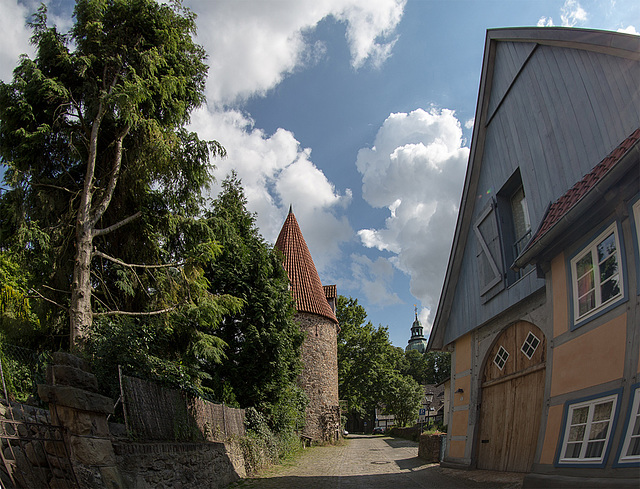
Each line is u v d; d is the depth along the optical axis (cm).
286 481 985
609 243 517
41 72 933
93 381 549
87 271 941
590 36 628
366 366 4256
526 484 595
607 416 486
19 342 1004
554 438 580
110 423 630
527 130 817
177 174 1127
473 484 773
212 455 877
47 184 987
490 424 905
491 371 925
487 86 977
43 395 513
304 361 2512
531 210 790
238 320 1573
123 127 1073
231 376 1499
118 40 1070
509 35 870
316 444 2358
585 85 653
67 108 1016
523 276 773
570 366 577
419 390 4472
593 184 527
